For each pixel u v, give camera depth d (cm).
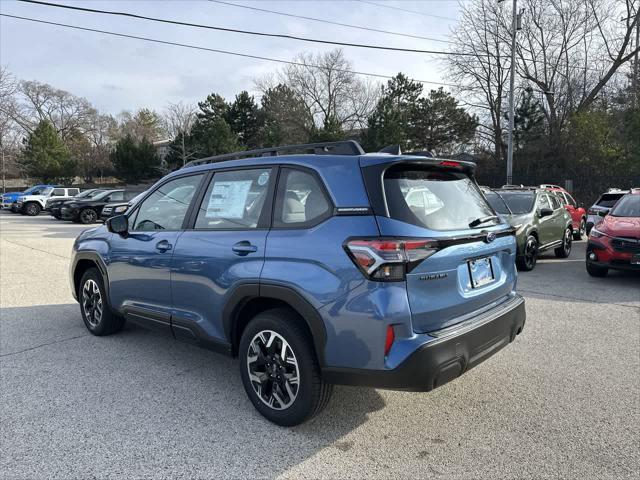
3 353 471
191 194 403
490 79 3709
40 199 3006
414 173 322
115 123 8606
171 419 337
